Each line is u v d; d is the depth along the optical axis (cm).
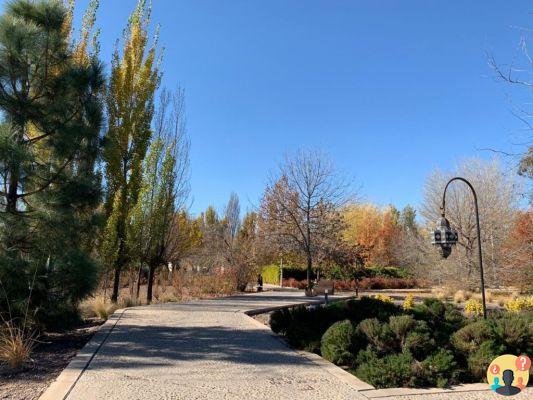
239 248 2762
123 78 1845
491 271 2441
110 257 1689
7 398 514
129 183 1816
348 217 4441
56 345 861
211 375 619
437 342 694
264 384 579
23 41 873
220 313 1366
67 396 513
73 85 933
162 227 1975
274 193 2792
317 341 790
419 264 2997
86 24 1705
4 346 695
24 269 831
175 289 2359
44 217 870
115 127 1805
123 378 593
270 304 1733
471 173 2708
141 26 1912
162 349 793
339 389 561
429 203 2961
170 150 2028
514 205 2525
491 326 702
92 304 1424
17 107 891
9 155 796
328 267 2838
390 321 715
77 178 945
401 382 581
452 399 529
